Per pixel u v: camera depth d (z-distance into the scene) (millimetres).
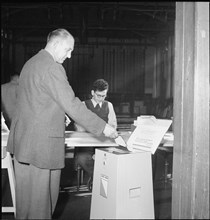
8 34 9914
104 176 2146
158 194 3443
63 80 2031
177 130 1968
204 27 1784
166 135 2988
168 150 3881
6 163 2592
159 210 2920
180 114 1935
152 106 10211
